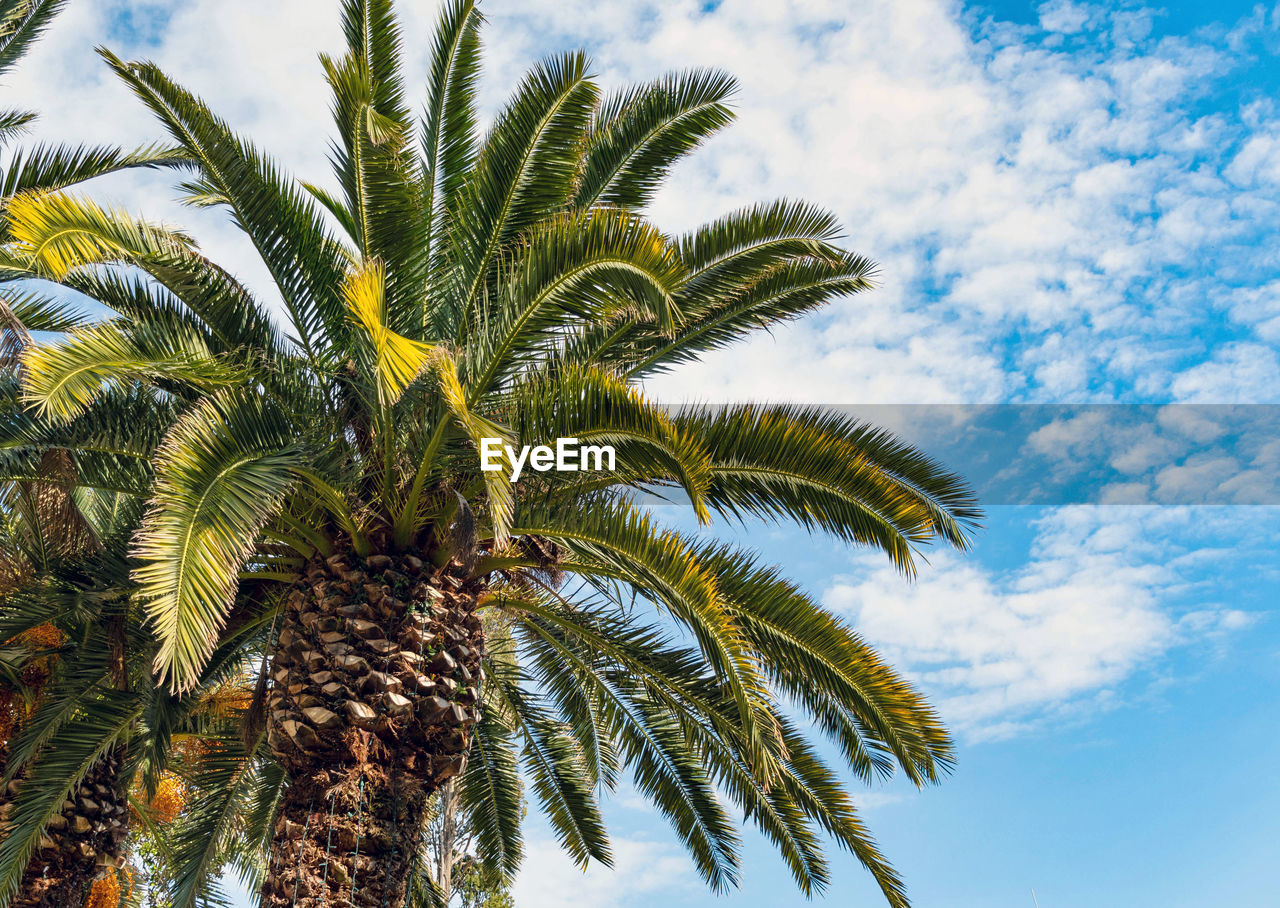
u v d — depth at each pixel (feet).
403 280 30.12
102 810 35.22
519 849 41.96
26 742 32.83
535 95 31.30
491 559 31.14
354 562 28.89
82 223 25.23
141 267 28.35
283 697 27.91
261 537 30.01
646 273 24.43
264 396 27.76
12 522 35.35
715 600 25.35
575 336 31.37
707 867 36.81
